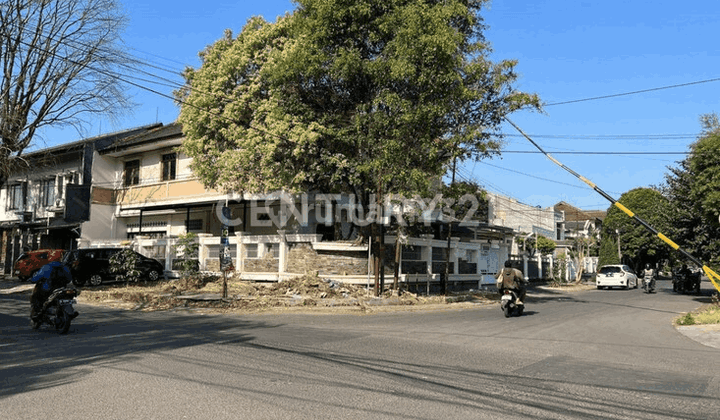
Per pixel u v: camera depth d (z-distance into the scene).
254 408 5.89
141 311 17.11
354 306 19.27
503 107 21.09
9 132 24.17
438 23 18.23
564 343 11.38
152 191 31.88
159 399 6.25
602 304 23.22
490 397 6.59
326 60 19.09
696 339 12.50
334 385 7.05
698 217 25.33
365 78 19.83
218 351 9.52
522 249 41.53
